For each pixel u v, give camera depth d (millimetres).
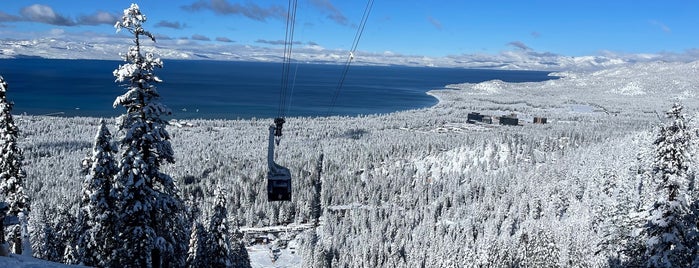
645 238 30688
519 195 162875
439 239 125312
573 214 124938
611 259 40188
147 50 26359
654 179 30266
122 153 26719
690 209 28250
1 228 23828
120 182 26703
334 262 127125
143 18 25484
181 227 31031
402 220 161500
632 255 32562
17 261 21219
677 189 28531
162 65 26609
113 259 31953
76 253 41094
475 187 188750
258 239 160125
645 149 117250
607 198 106125
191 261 48125
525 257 72375
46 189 179875
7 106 35969
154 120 26844
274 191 27031
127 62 26094
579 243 75125
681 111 28531
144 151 26906
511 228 131750
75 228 42250
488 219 150375
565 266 72312
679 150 28266
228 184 195250
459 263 82562
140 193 26469
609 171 135125
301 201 177875
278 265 141625
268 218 174875
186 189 189000
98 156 31141
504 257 77062
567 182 154000
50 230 49844
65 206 49844
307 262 131625
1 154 35688
